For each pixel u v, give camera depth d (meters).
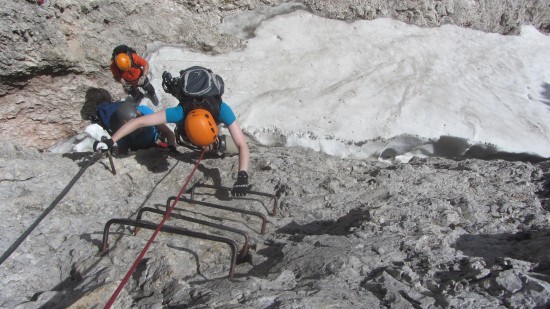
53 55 6.80
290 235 4.48
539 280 2.76
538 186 5.43
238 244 4.35
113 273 3.59
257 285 3.15
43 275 3.85
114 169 5.60
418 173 5.93
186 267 3.85
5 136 6.99
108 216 4.90
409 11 9.16
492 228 4.16
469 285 2.98
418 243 3.76
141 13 7.86
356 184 5.68
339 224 4.71
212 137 4.79
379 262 3.48
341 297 2.90
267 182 5.78
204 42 8.20
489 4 9.63
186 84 4.88
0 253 4.02
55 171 5.45
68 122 7.41
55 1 6.77
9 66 6.48
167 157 6.30
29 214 4.71
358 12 8.91
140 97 7.05
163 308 3.10
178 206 5.19
